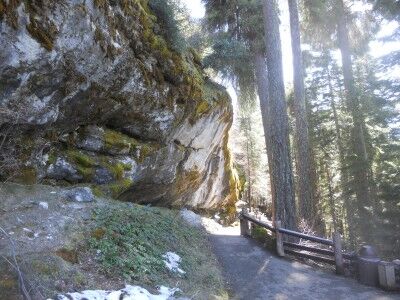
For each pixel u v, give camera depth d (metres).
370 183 12.90
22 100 5.99
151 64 9.02
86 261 5.35
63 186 7.79
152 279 5.69
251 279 7.48
